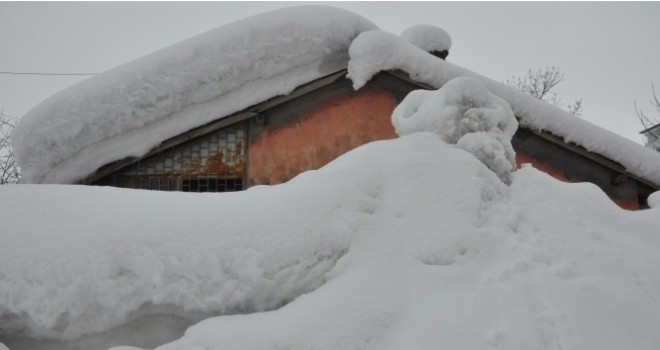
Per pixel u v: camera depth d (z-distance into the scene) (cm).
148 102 621
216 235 262
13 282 257
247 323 233
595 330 214
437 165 296
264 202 281
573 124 654
